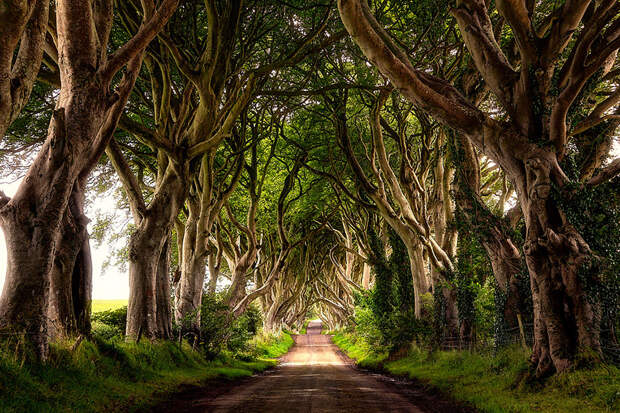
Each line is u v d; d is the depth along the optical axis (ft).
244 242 116.16
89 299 40.14
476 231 52.65
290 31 57.00
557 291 34.78
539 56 37.91
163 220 53.11
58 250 37.04
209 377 51.88
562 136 37.01
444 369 55.01
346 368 87.61
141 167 73.51
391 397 40.19
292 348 165.48
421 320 73.05
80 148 31.04
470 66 57.67
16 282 29.50
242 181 94.48
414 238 74.84
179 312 67.87
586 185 36.99
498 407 30.09
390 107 74.43
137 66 36.65
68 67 30.55
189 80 51.42
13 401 22.56
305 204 107.34
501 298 49.85
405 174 72.23
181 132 57.36
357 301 108.88
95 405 27.68
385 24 57.52
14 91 25.26
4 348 26.99
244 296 94.79
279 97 71.10
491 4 54.80
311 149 84.64
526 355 40.16
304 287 166.50
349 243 128.77
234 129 71.87
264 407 32.78
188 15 50.98
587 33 33.01
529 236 36.76
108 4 33.45
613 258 34.68
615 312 34.42
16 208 30.25
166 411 30.48
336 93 71.51
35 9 26.00
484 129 38.86
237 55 58.44
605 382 29.25
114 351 39.60
